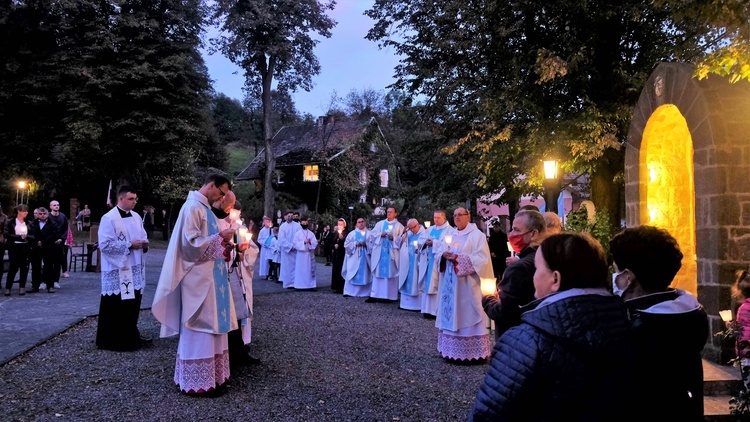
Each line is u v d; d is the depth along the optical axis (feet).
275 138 136.67
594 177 45.37
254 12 95.45
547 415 6.11
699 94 21.68
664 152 26.66
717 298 20.56
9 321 28.14
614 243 9.10
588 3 40.37
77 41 87.35
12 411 15.71
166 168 101.81
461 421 16.48
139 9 92.17
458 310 23.53
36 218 39.75
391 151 119.85
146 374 19.84
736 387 17.78
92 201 122.11
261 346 25.41
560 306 6.37
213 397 17.70
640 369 7.80
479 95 48.44
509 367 6.30
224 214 20.21
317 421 16.03
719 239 20.65
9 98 87.04
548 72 37.37
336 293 48.14
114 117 89.51
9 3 87.92
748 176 20.84
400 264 39.60
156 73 87.66
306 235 49.65
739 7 18.31
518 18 42.98
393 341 27.89
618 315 6.44
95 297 37.55
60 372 19.75
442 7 50.42
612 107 40.37
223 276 18.37
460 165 55.72
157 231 116.37
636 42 43.19
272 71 100.48
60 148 98.73
